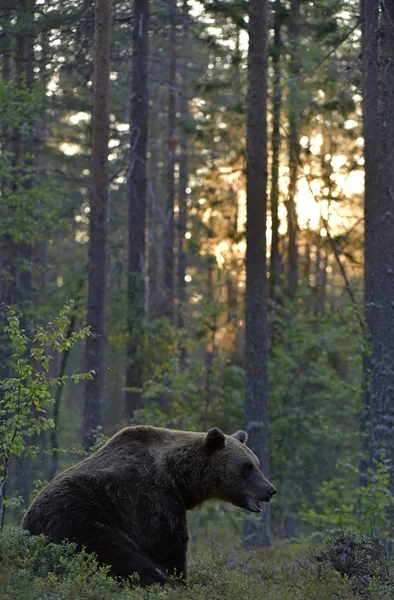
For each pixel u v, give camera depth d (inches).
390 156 608.1
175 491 362.9
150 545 353.7
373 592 364.5
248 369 770.2
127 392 1038.4
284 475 981.2
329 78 1030.4
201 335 1007.0
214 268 1030.4
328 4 1025.5
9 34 898.7
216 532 1007.0
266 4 767.1
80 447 546.3
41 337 443.8
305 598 331.9
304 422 970.7
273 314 1032.2
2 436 441.7
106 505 346.9
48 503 344.5
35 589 302.0
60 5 871.7
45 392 438.3
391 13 589.0
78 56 907.4
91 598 305.4
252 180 765.9
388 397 613.6
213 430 366.3
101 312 812.6
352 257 1016.9
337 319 987.9
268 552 721.0
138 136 979.3
